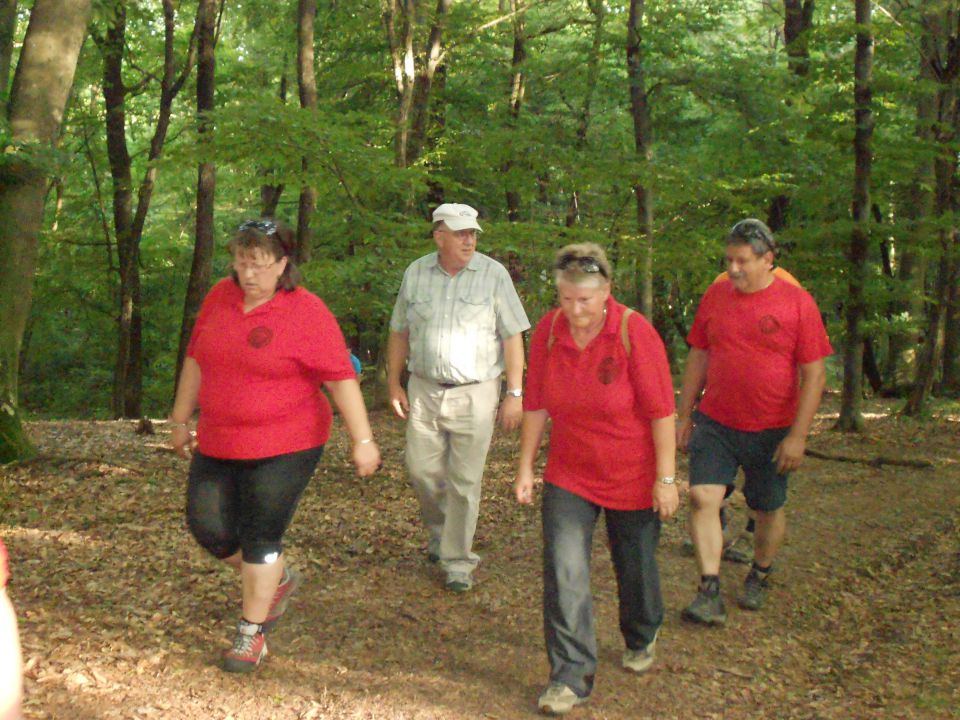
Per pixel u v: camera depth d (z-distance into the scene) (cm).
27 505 604
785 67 1163
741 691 392
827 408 1408
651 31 1097
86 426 1034
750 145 1138
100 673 361
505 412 492
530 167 1132
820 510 697
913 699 390
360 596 473
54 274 1773
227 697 354
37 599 431
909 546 612
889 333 1359
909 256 1566
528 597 485
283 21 1605
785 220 1309
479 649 416
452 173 1307
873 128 1077
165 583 464
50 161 705
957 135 1127
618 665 405
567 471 364
